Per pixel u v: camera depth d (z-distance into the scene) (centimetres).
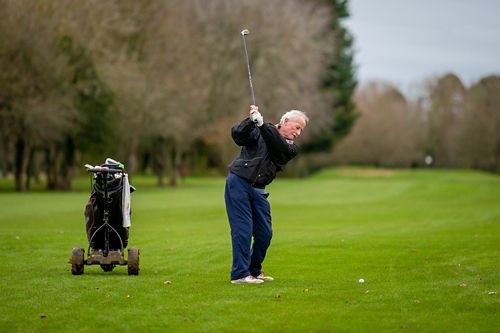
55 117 7012
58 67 6919
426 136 17750
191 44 9131
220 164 12450
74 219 3725
